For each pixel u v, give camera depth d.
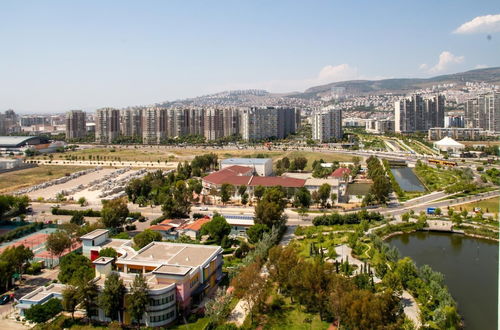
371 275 163.88
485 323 139.88
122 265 160.62
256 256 172.75
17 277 174.12
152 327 137.38
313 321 138.62
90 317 141.38
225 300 143.88
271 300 154.00
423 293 149.00
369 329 114.62
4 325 139.25
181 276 142.88
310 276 139.75
